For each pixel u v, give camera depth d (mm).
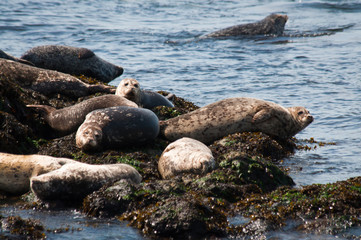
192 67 60312
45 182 20328
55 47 44406
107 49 68938
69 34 78625
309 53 69312
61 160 22875
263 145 29641
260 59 65688
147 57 65062
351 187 20844
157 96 36531
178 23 95250
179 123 31516
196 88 51062
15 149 25844
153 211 18531
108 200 19812
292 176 26125
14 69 33844
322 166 28375
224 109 32062
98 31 82500
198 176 22797
